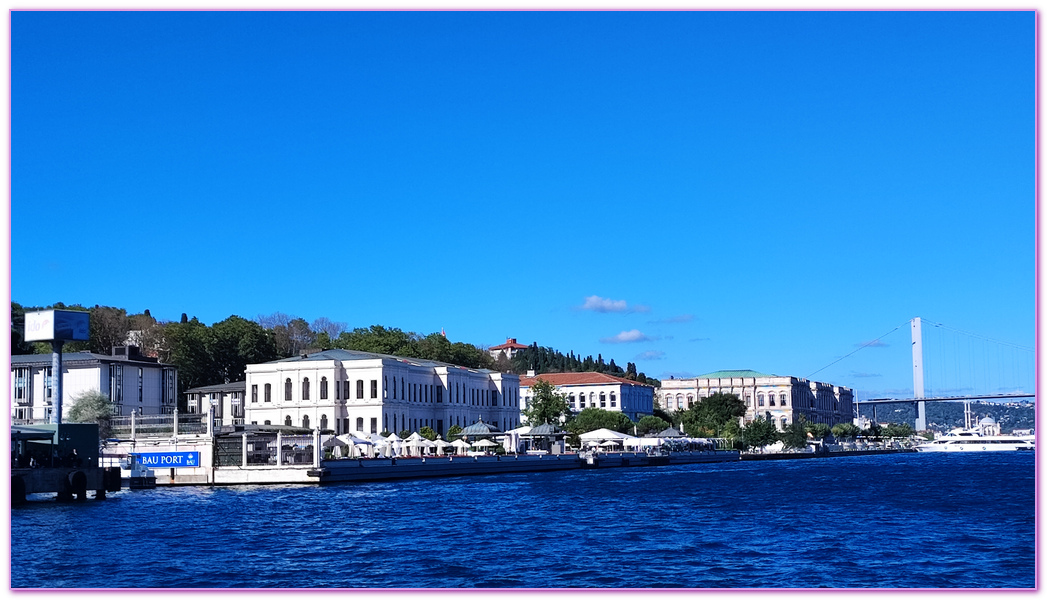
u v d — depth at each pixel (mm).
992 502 82750
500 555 54375
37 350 184875
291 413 175500
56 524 67375
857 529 64500
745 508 78688
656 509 77875
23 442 86062
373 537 61000
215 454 108562
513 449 159500
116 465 103125
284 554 54750
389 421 175750
